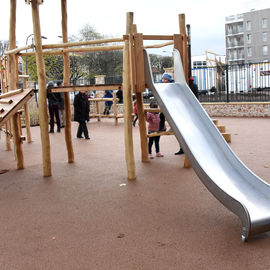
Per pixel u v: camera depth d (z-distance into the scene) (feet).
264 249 11.27
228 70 62.34
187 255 11.06
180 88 20.83
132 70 20.31
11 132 33.32
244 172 14.89
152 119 26.00
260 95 59.26
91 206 16.16
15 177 22.36
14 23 25.32
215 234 12.54
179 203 15.94
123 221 14.15
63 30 26.08
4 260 11.32
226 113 58.34
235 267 10.21
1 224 14.47
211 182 14.02
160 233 12.83
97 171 22.98
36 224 14.28
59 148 33.01
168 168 22.68
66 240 12.60
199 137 17.08
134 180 20.27
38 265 10.89
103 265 10.69
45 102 21.99
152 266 10.49
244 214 11.80
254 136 34.04
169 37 21.44
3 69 33.86
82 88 22.09
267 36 268.41
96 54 123.44
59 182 20.65
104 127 50.34
